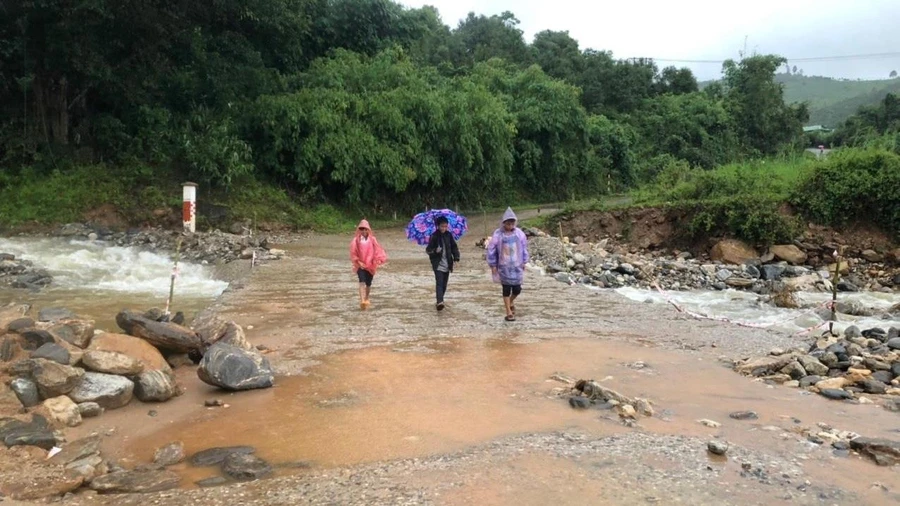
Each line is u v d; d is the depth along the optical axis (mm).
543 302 12094
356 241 11195
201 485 4418
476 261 18438
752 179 26484
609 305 11859
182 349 7461
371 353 8125
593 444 5137
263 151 29750
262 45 34000
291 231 26859
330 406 6117
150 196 24703
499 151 38906
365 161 30922
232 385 6523
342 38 40094
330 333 9266
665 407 6188
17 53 25062
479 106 38469
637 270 17688
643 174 60406
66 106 26219
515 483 4402
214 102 30266
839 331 10492
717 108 70688
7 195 23391
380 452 4988
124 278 15180
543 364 7684
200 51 29047
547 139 47594
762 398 6547
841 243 22656
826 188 23328
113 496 4230
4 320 6609
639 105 72875
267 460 4848
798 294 16188
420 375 7152
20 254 17672
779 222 22406
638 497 4211
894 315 12812
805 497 4277
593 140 55406
